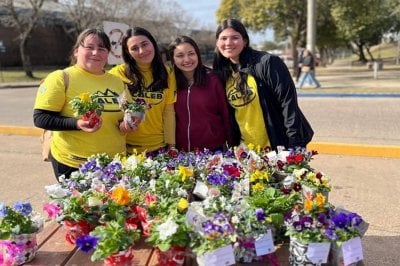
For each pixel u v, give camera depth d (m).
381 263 3.49
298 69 22.69
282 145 3.75
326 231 2.30
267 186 3.02
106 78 3.43
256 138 3.77
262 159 3.33
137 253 2.53
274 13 25.69
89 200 2.59
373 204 4.79
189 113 3.86
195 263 2.49
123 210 2.60
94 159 3.22
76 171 3.19
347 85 18.17
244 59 3.76
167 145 3.91
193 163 3.37
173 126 3.91
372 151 6.93
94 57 3.30
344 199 4.95
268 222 2.45
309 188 2.88
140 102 3.42
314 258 2.32
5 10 31.78
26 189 5.64
